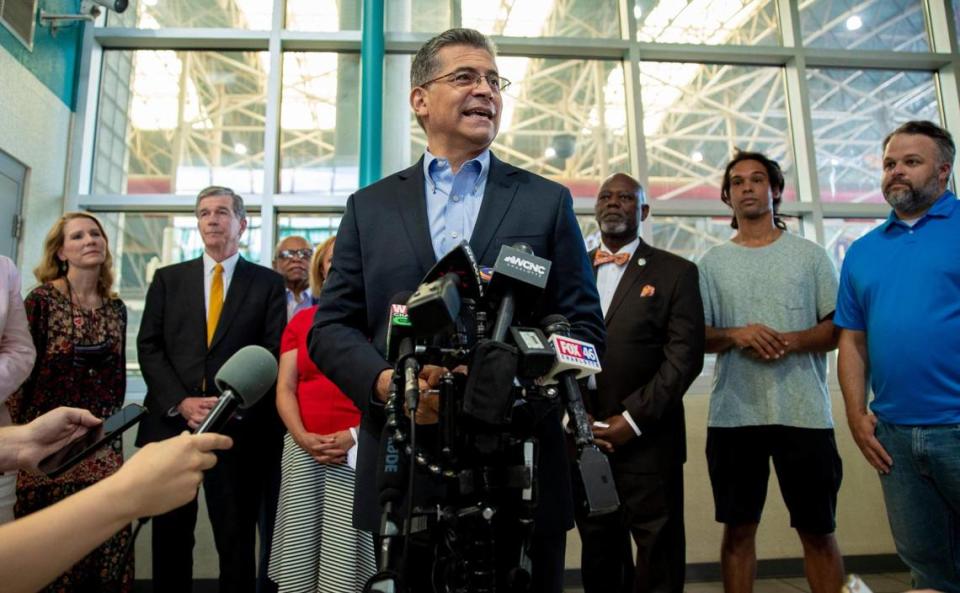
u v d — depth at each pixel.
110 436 1.07
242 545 2.24
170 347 2.35
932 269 1.70
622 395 2.04
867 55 3.85
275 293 2.50
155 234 3.56
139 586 2.92
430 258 1.08
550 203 1.11
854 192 3.80
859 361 1.91
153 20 3.74
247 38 3.69
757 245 2.32
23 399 2.02
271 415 2.39
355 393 0.98
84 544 0.59
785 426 2.05
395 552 0.78
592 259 2.44
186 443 0.67
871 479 3.24
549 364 0.78
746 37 3.95
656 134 3.81
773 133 3.89
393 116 3.76
